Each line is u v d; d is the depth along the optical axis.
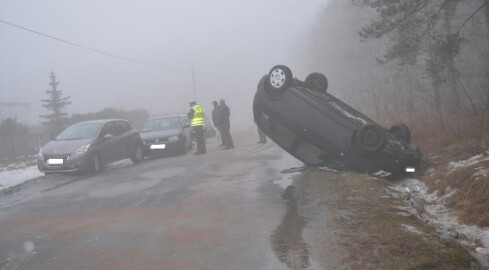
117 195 8.70
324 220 5.68
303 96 9.09
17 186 11.31
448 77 14.32
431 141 11.25
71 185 10.77
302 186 8.02
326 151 8.99
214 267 4.40
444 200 7.05
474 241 5.18
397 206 6.26
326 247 4.70
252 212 6.43
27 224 6.80
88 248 5.30
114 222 6.46
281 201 7.00
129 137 15.01
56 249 5.37
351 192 7.08
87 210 7.50
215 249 4.92
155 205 7.44
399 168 8.52
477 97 15.25
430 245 4.57
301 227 5.48
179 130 16.61
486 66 15.00
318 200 6.77
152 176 11.01
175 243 5.23
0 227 6.72
